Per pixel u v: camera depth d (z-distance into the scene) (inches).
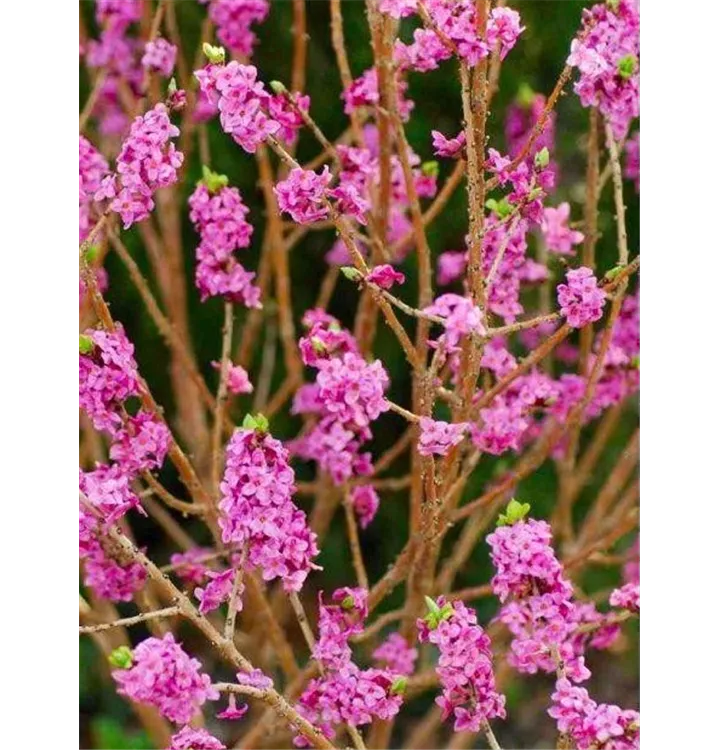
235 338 71.9
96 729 62.1
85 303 54.6
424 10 50.0
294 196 50.2
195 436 62.5
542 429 61.5
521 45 62.0
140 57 59.9
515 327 50.9
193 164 67.4
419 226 54.3
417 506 55.0
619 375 56.7
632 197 62.9
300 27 58.3
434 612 49.4
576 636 53.0
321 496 61.6
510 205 52.8
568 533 62.1
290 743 59.4
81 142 52.7
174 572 62.2
